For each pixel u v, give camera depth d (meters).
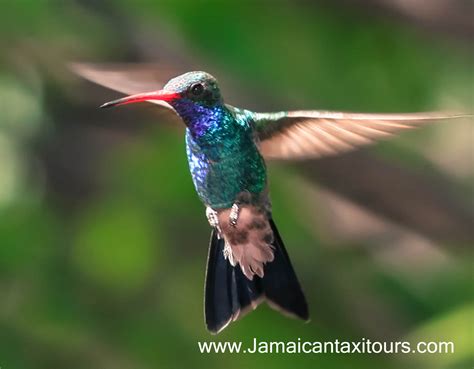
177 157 10.64
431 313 10.99
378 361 10.55
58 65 10.02
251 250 6.87
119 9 10.04
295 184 11.10
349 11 10.80
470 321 9.54
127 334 10.84
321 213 11.45
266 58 10.65
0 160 11.12
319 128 6.81
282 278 6.83
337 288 11.26
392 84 11.03
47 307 10.67
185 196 10.64
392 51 10.98
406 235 11.51
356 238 11.52
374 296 11.27
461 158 11.72
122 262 10.91
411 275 11.31
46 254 10.85
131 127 10.73
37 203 11.19
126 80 7.09
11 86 10.61
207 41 10.42
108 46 9.96
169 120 7.49
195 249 11.16
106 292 10.93
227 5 10.41
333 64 10.93
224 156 6.88
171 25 10.30
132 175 10.96
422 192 10.76
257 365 10.41
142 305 10.98
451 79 11.22
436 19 10.70
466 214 10.81
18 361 10.41
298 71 10.82
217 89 6.86
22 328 10.55
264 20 10.61
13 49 9.85
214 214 6.95
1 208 10.95
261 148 7.05
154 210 10.96
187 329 10.95
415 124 6.35
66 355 10.62
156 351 10.78
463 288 10.91
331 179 10.59
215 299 6.82
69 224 11.17
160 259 11.08
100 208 11.08
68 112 10.88
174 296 11.09
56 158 11.29
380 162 10.62
